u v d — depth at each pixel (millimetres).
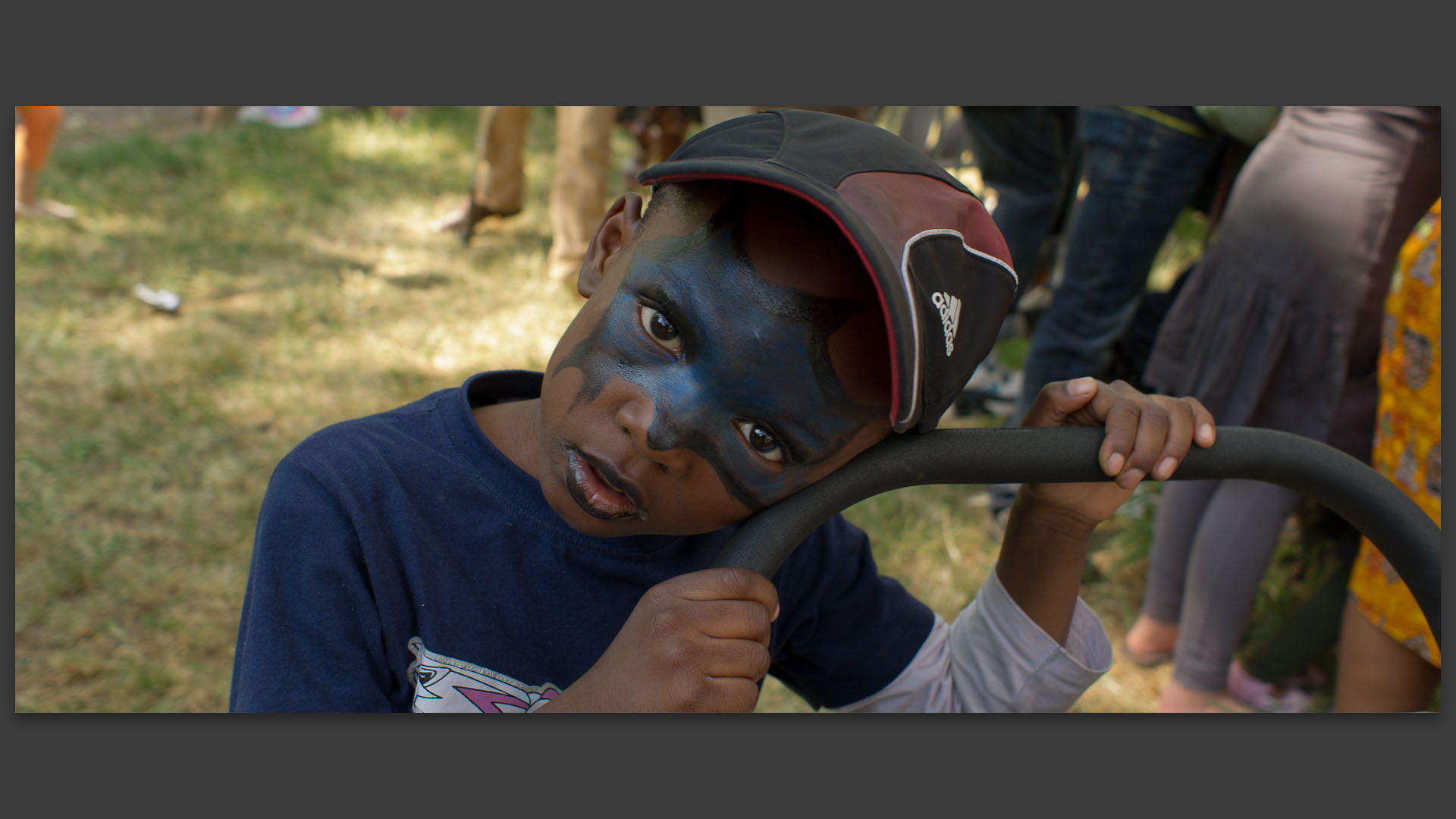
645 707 899
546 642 1092
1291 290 2232
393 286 4273
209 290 4090
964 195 1009
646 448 910
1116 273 2891
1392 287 1900
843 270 915
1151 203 2797
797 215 930
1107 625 2904
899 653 1358
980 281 975
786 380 905
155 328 3756
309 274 4316
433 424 1159
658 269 929
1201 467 1101
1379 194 2123
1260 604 2883
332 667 999
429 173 5668
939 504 3258
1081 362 2977
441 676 1052
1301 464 1129
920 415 932
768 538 953
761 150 952
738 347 898
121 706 2244
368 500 1061
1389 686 1961
